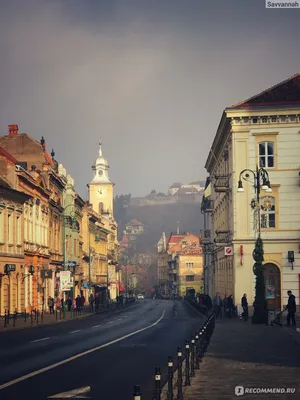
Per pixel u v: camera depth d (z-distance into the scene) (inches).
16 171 2372.0
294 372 744.3
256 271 1793.8
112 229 5989.2
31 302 2566.4
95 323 2010.3
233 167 2246.6
